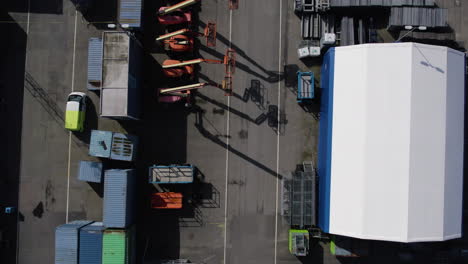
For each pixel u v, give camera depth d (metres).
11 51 29.58
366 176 25.55
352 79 26.05
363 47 25.61
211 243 29.58
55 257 27.09
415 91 25.12
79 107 28.47
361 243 27.81
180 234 29.56
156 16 29.64
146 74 29.66
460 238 29.31
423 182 25.30
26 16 29.55
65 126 28.62
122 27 27.86
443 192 25.59
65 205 29.50
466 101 28.86
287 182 28.89
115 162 29.47
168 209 29.59
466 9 29.44
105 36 26.23
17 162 29.53
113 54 26.20
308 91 28.61
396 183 25.20
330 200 26.72
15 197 29.48
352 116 26.05
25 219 29.50
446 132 25.77
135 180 28.78
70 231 27.02
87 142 29.61
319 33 29.11
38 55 29.61
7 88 29.52
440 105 25.64
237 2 29.73
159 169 28.27
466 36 29.28
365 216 25.52
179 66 28.94
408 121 25.06
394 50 25.19
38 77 29.61
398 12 28.28
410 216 25.08
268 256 29.56
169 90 27.42
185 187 29.56
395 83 25.23
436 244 29.23
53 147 29.61
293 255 29.48
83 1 28.67
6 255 29.33
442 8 29.48
